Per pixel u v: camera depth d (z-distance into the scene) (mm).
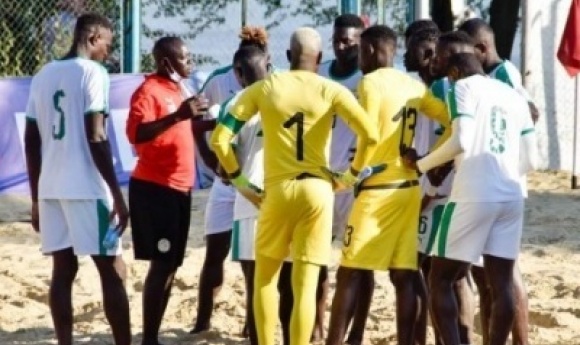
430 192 20547
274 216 19094
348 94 19016
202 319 23641
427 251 20797
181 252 21797
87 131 19516
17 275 29000
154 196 21328
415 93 19891
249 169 20516
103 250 19797
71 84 19641
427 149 20953
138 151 21453
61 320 20375
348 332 22844
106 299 20016
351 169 19109
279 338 22609
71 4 41719
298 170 18938
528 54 46938
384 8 44344
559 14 47562
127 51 41500
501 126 19250
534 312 24984
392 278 20203
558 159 47906
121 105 39719
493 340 19500
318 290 22578
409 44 21203
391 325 24078
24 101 38969
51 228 20094
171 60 21250
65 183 19656
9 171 38656
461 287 20609
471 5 53438
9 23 41406
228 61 45469
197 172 41031
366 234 19703
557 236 34781
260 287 19594
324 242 19172
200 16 45219
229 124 19141
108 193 19844
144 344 21734
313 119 18938
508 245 19344
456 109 18953
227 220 23281
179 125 21391
